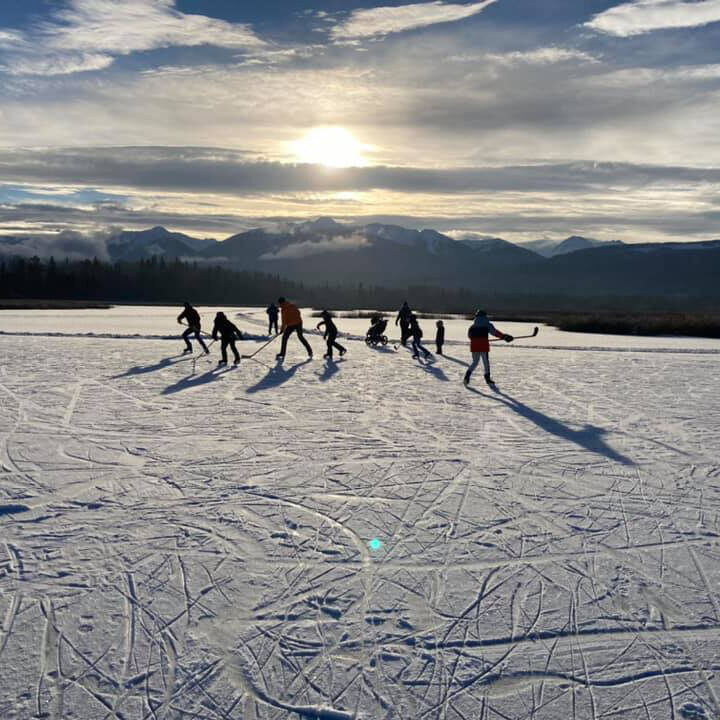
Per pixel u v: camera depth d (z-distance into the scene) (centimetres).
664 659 347
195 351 1800
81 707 306
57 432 824
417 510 560
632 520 540
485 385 1263
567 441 806
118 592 410
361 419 924
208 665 338
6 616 380
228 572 439
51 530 506
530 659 346
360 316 4809
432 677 331
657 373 1482
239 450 746
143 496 587
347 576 436
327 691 320
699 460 723
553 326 3753
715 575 440
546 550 480
